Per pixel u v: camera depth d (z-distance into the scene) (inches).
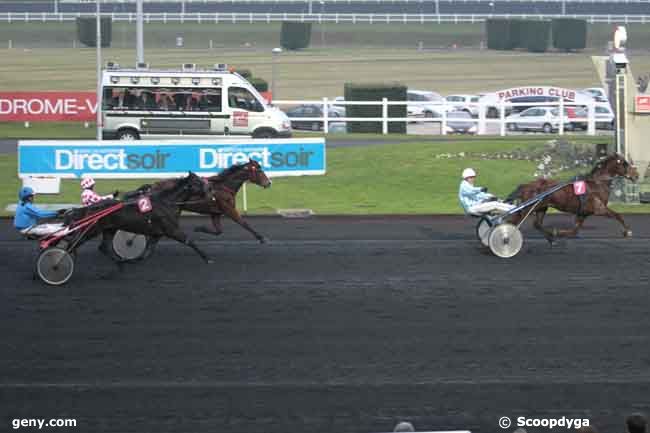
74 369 478.3
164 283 641.0
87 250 738.8
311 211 921.5
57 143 898.1
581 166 1104.2
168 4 4092.0
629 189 967.6
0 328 541.6
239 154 920.3
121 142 903.7
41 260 630.5
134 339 523.8
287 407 432.8
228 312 574.6
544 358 494.9
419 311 576.4
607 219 892.0
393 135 1429.6
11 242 777.6
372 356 497.4
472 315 568.7
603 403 438.3
